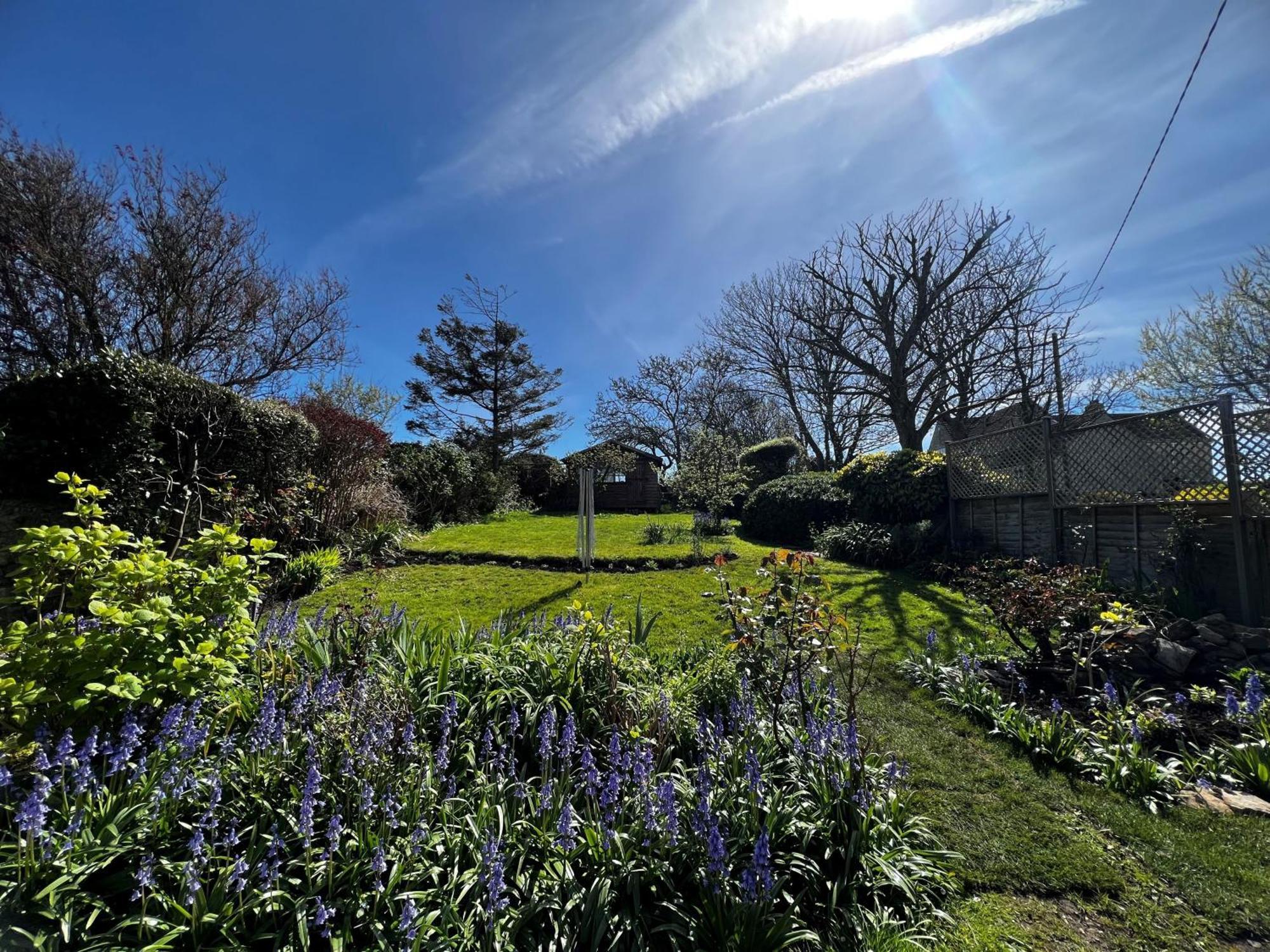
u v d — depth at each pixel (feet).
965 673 14.42
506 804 7.60
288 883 6.00
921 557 30.68
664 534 37.32
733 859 6.89
